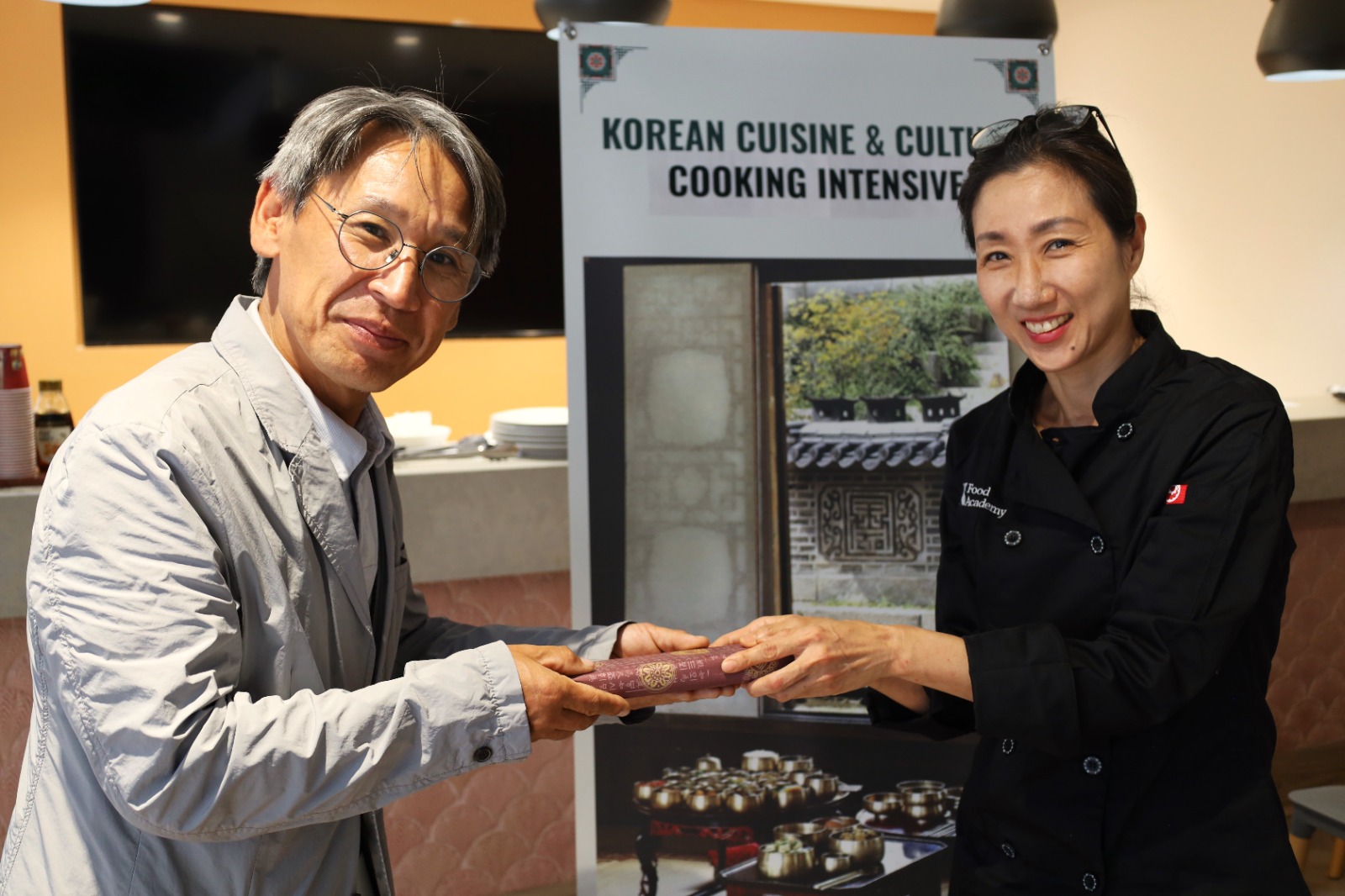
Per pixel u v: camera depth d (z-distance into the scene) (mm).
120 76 4086
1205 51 4473
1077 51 5285
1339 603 3104
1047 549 1266
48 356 4211
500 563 2340
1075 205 1186
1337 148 3875
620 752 1898
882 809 1930
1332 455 2828
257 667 1019
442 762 985
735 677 1210
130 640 900
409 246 1044
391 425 2613
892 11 5566
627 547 1920
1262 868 1166
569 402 1897
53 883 983
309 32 4312
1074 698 1123
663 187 1900
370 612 1159
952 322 1968
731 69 1910
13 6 4023
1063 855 1233
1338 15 2826
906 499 1960
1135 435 1209
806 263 1936
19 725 2217
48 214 4160
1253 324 4305
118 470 933
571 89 1873
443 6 4543
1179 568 1127
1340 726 3146
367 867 1162
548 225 4773
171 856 989
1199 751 1189
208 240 4266
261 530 1011
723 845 1907
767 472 1941
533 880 2613
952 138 1979
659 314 1908
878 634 1229
